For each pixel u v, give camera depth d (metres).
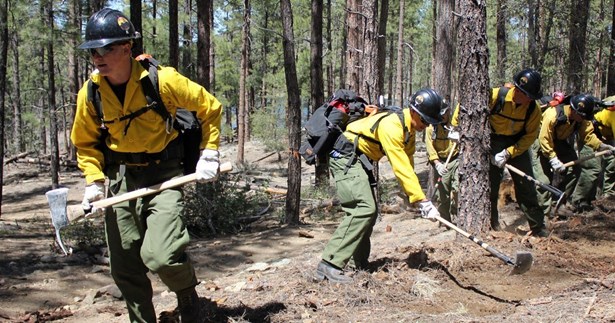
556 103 6.96
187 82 3.35
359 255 4.88
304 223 10.70
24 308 5.69
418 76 47.56
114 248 3.55
